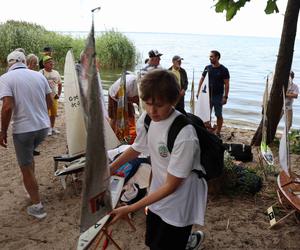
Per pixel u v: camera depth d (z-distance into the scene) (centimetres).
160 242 247
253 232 412
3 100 405
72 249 381
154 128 230
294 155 689
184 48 6606
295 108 1409
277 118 744
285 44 707
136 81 558
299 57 5088
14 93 409
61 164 607
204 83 612
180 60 857
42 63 824
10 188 521
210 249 380
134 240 394
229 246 386
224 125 1050
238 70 2933
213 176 238
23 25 2728
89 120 167
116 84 559
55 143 742
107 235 309
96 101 167
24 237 401
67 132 473
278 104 733
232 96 1634
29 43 2397
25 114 415
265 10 393
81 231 183
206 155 233
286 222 432
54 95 779
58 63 2400
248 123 1138
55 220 436
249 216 445
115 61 2408
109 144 479
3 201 482
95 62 161
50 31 2673
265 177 559
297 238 401
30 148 426
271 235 406
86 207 181
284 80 724
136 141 256
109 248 377
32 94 419
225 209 461
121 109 540
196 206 244
